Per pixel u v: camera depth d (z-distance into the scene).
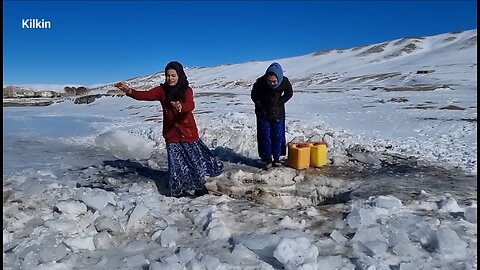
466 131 10.81
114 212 4.45
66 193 4.97
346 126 12.55
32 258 3.42
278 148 7.17
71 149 9.44
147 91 5.48
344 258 3.59
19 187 5.39
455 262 3.50
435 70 60.56
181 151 5.66
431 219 4.39
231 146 8.89
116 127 13.83
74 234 3.96
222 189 6.46
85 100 32.94
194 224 4.41
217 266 3.35
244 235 4.00
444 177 6.42
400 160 7.62
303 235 3.94
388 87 40.09
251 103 25.00
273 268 3.44
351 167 7.16
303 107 20.56
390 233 4.04
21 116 20.30
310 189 6.39
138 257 3.56
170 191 5.66
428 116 14.58
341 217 4.63
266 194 6.38
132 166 7.50
